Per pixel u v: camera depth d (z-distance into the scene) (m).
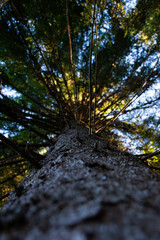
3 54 2.90
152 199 0.49
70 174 0.85
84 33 3.83
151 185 0.61
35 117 3.26
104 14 1.98
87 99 4.14
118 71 4.19
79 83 3.99
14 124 3.66
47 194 0.62
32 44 2.73
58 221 0.42
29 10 2.68
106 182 0.66
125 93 3.59
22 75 3.40
